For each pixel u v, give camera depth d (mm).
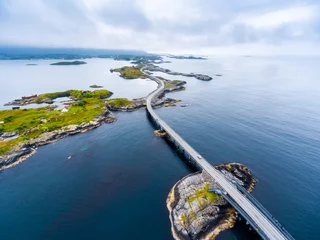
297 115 139875
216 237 49969
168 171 77562
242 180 69500
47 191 66938
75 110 141125
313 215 57531
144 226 52781
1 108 164000
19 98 197625
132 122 128750
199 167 80000
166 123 124500
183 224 51625
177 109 154875
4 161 82250
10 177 74562
